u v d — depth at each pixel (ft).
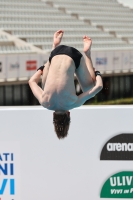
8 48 246.68
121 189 46.42
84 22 344.49
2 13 298.56
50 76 37.91
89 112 46.01
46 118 46.26
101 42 314.35
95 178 46.42
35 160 46.62
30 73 199.82
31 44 256.93
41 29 291.58
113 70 236.84
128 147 46.01
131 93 246.06
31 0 336.29
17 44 254.88
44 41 272.31
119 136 46.09
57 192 46.70
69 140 46.29
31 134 46.47
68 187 46.68
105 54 232.12
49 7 341.00
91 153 46.26
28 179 46.73
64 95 37.76
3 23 277.85
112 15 382.42
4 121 46.50
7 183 46.91
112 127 46.01
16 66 194.90
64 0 368.48
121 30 352.28
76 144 46.26
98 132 46.11
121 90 241.14
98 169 46.37
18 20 295.07
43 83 40.45
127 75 245.04
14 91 193.16
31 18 305.53
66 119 40.52
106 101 225.56
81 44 295.28
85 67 38.70
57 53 38.37
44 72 40.24
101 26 343.87
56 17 326.85
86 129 46.16
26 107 47.50
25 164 46.70
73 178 46.52
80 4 376.27
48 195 46.70
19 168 46.78
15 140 46.57
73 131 46.26
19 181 46.88
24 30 274.57
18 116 46.39
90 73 39.99
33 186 46.80
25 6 323.16
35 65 201.67
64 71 37.47
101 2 399.65
